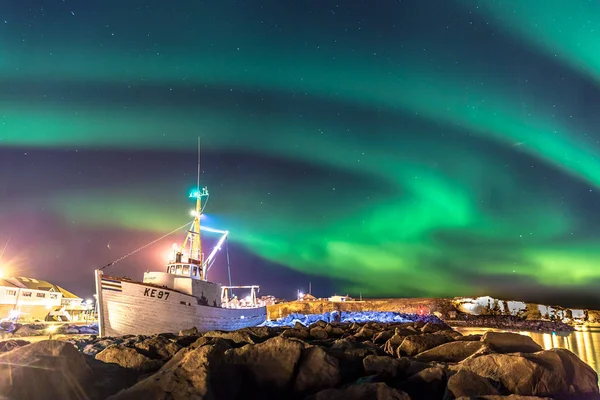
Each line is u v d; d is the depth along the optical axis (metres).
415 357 13.52
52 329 41.16
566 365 11.09
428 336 15.47
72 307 72.00
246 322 42.25
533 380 10.23
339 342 14.12
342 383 10.11
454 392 8.66
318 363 9.89
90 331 42.72
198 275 37.22
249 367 9.86
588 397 10.85
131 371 10.52
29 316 61.94
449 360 13.27
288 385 9.72
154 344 13.02
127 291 30.19
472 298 97.00
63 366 8.02
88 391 8.39
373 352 12.90
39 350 8.17
